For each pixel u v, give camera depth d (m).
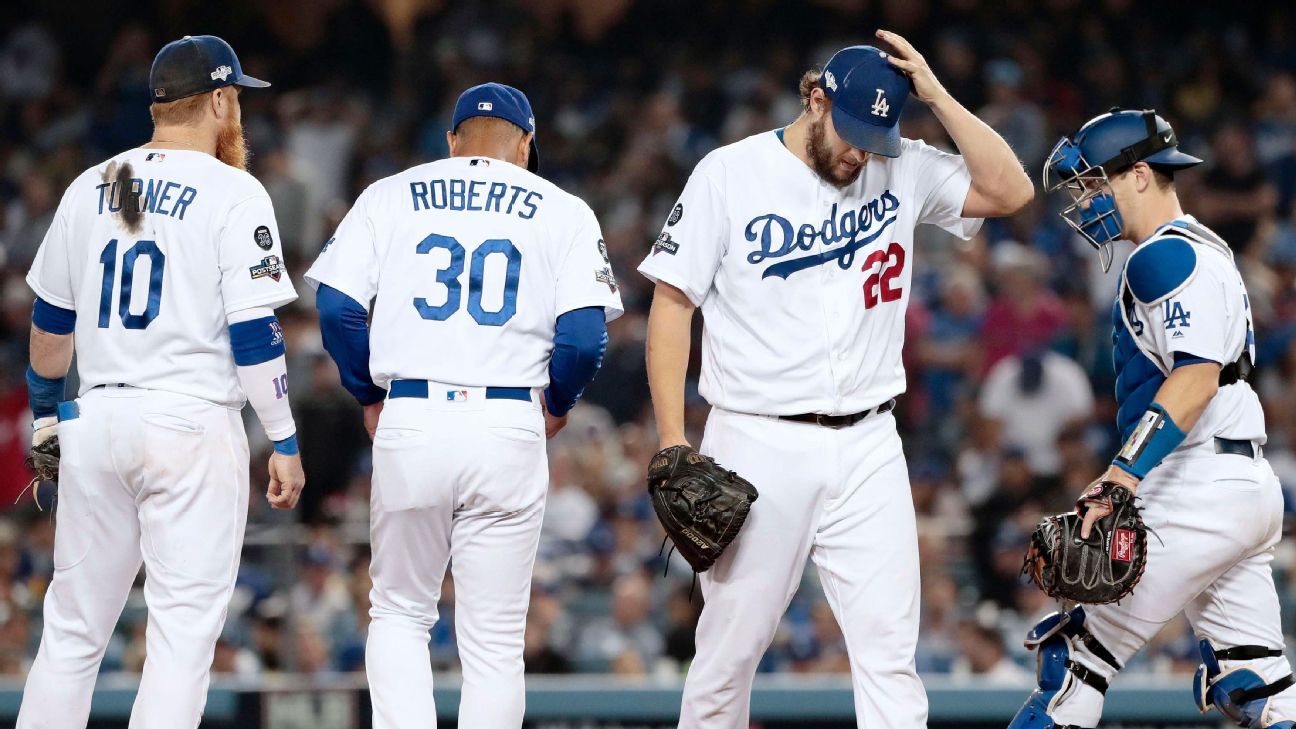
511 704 15.64
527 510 15.69
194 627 15.18
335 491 33.06
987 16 63.06
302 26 65.25
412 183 15.90
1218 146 53.84
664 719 25.45
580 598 32.91
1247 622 16.31
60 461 15.45
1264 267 48.16
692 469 15.09
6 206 57.56
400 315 15.53
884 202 15.66
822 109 15.27
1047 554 15.54
